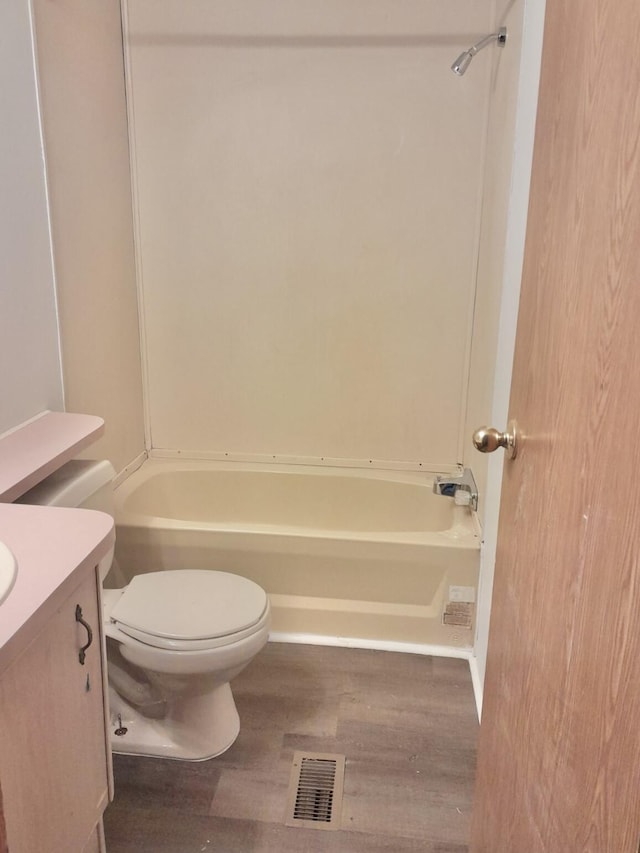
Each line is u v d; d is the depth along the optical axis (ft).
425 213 8.38
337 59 8.03
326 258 8.61
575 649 2.77
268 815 5.58
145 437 9.25
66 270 6.68
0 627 3.03
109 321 7.89
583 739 2.66
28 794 3.41
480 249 8.34
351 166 8.30
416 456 9.16
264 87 8.15
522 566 3.65
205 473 9.18
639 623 2.19
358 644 7.83
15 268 5.60
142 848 5.26
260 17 7.97
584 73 2.85
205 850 5.25
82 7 6.97
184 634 5.56
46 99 6.18
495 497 6.75
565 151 3.10
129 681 6.29
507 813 3.74
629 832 2.24
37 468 4.82
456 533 7.67
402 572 7.63
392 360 8.87
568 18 3.13
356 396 9.03
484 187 8.18
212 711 6.19
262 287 8.76
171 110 8.27
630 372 2.29
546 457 3.25
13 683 3.20
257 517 9.20
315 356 8.94
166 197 8.53
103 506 5.77
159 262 8.74
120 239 8.21
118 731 6.23
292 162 8.34
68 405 6.81
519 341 3.97
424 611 7.74
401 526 9.02
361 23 7.91
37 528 3.99
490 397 7.38
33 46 5.83
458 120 8.07
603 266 2.56
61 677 3.71
